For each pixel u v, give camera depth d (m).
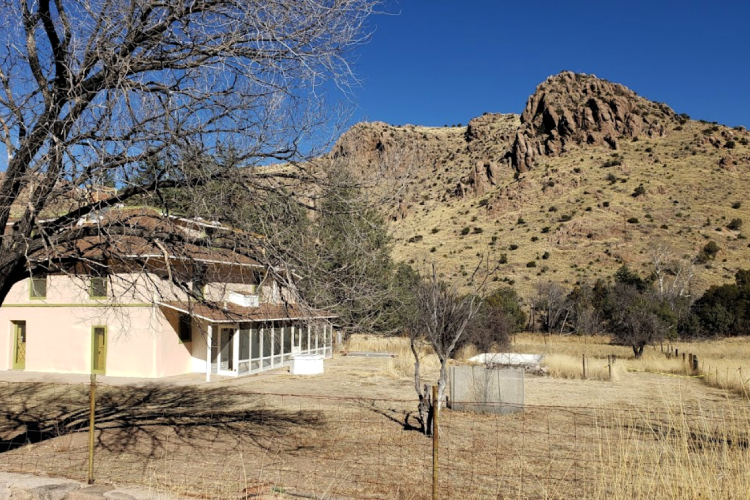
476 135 135.00
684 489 5.57
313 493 6.70
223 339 23.91
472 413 14.07
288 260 7.33
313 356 23.67
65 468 8.48
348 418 13.27
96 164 6.85
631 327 30.12
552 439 10.88
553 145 109.69
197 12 7.58
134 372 22.45
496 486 7.61
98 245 7.67
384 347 35.72
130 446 10.23
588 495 7.08
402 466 8.77
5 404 15.61
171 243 7.82
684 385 19.98
